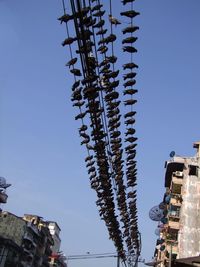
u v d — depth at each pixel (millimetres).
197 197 40844
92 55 8297
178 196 41031
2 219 62469
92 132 10414
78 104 9789
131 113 10398
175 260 19781
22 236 63188
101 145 10781
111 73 8711
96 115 9734
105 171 11883
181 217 39812
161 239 43500
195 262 19641
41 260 74125
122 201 13891
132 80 9281
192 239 38625
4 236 61125
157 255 48844
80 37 7898
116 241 20469
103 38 8258
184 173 42344
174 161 43094
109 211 14773
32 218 74125
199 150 43375
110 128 10117
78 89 9500
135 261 30938
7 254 58438
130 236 19984
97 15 7930
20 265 62750
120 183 12352
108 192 13062
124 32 8266
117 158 11258
